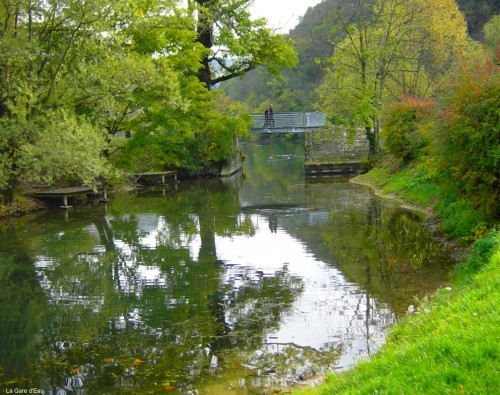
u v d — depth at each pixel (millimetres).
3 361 8219
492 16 52219
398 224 17547
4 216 22578
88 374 7664
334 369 7449
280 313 9883
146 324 9602
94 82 22828
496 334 5230
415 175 24125
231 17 33344
